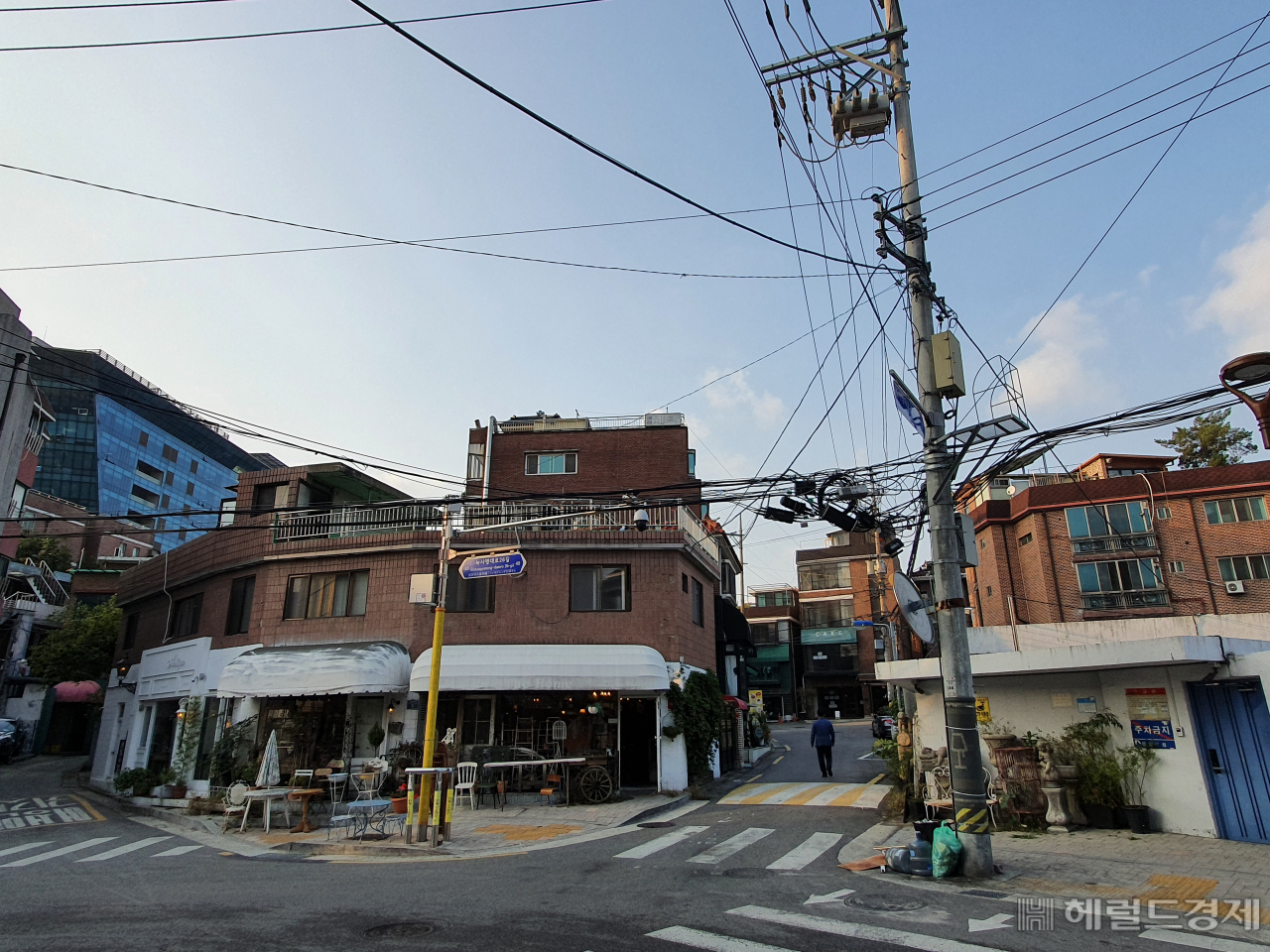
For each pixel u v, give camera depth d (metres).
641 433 29.30
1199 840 10.70
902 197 11.10
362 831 13.90
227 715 20.47
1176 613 34.19
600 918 7.48
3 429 23.17
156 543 63.06
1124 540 35.97
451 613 20.09
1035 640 15.88
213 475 92.56
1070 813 12.20
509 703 19.48
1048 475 42.38
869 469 13.25
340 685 18.00
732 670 29.28
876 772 21.52
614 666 18.41
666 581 20.39
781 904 7.98
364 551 20.95
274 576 21.91
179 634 25.31
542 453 29.34
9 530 29.16
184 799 20.14
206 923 7.55
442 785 13.20
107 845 13.95
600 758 18.64
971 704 9.72
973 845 9.25
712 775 20.73
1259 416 6.95
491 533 20.61
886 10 11.55
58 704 39.59
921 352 10.77
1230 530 34.03
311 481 23.48
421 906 8.16
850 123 11.51
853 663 55.28
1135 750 11.81
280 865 11.47
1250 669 10.64
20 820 18.22
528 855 11.77
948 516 10.32
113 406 78.00
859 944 6.50
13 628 38.66
